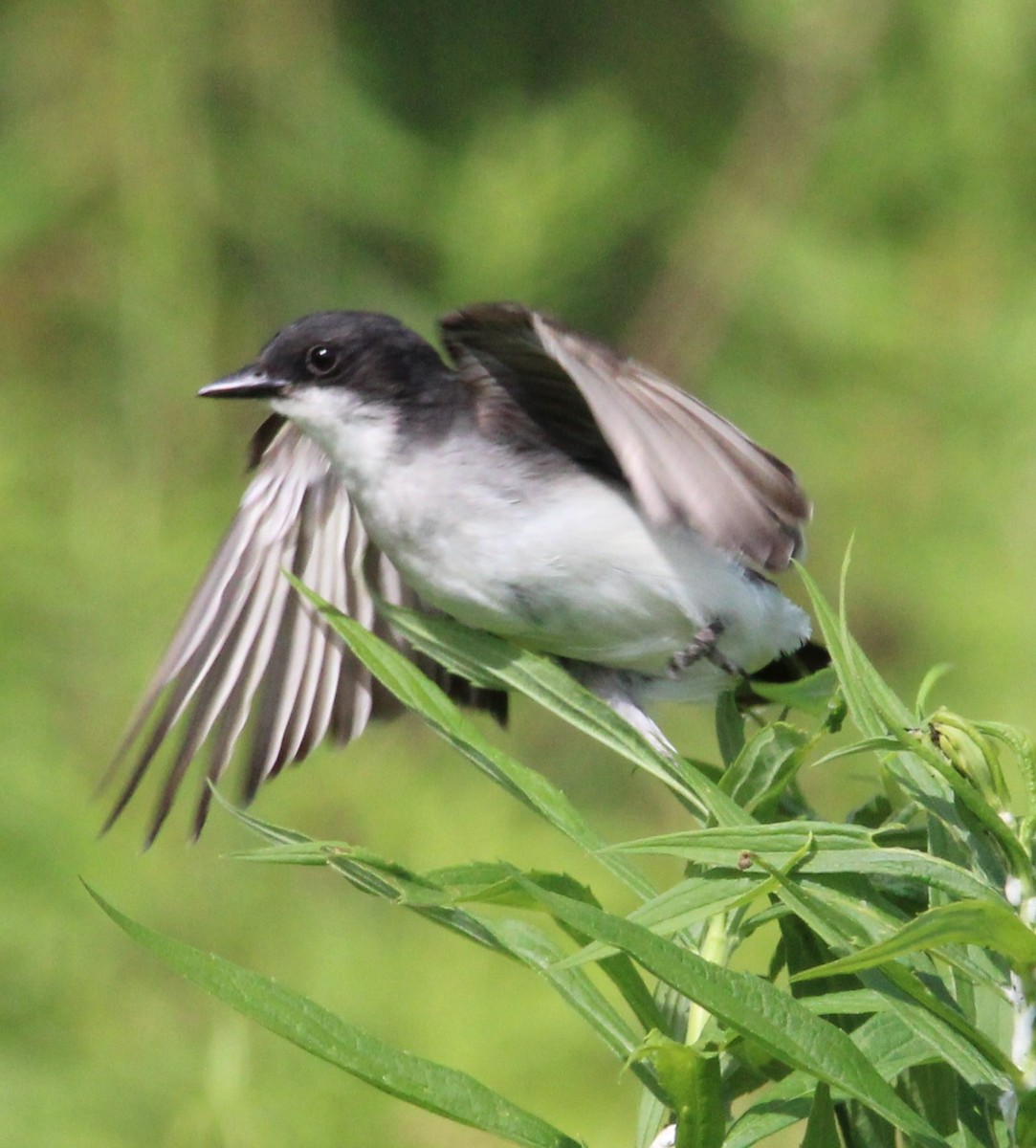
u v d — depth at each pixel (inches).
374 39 538.6
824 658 264.2
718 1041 156.9
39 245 486.3
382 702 263.4
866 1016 171.2
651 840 151.7
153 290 483.5
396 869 162.4
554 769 473.7
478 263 510.6
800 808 186.1
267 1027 145.6
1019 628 481.1
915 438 510.0
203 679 260.4
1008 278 517.0
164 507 458.0
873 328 512.4
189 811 405.4
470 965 384.8
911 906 170.4
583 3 570.6
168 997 379.2
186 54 502.6
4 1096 354.9
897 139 526.9
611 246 525.0
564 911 134.1
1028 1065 142.9
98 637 418.6
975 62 516.7
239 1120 292.4
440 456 245.0
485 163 515.8
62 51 501.7
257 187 507.5
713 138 547.8
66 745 409.7
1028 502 498.9
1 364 477.1
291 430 267.7
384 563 267.3
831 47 536.7
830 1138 149.5
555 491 241.1
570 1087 365.4
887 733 161.3
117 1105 358.0
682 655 246.8
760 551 191.6
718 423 195.5
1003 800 148.4
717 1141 146.9
